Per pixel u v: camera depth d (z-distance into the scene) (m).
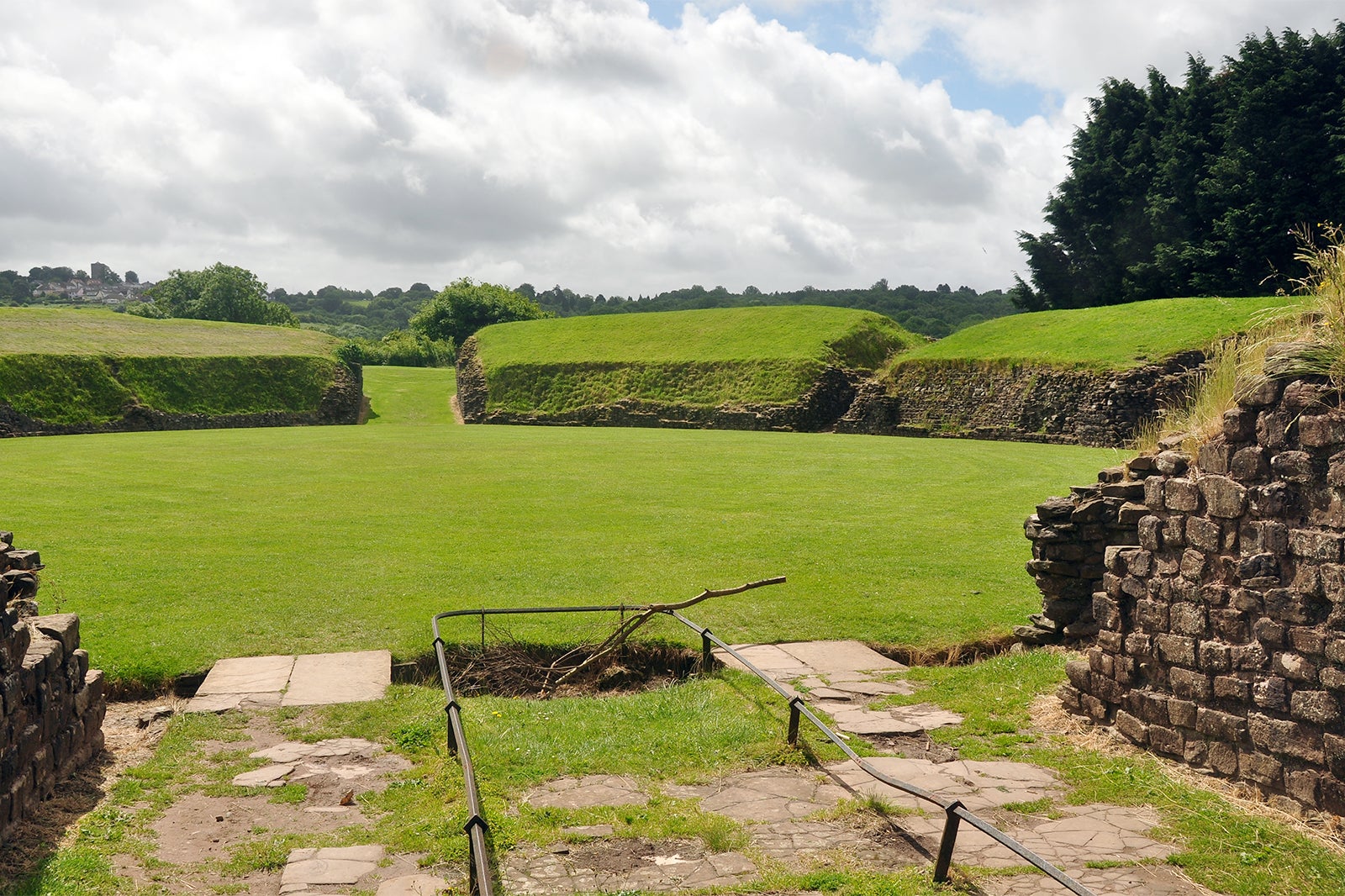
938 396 47.25
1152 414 36.78
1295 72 46.47
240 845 6.00
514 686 10.47
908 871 5.49
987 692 9.09
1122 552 7.69
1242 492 6.58
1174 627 7.15
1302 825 6.01
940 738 7.91
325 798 6.81
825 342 57.41
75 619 7.41
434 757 7.50
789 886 5.32
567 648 10.99
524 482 24.42
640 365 60.44
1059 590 10.65
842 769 7.20
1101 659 7.88
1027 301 63.16
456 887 5.35
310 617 11.63
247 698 8.97
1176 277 52.66
